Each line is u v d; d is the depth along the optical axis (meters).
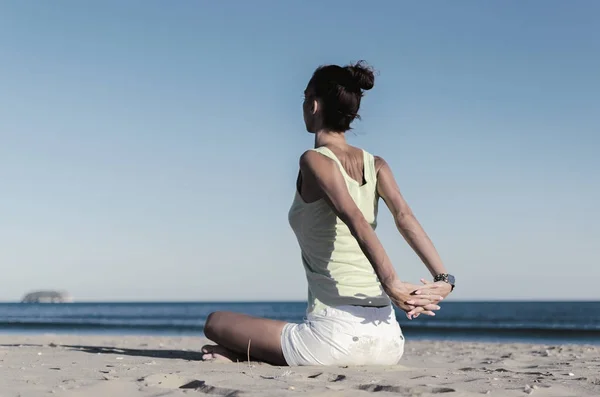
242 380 2.92
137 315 55.03
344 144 3.48
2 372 3.45
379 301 3.43
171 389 2.75
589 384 2.94
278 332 3.52
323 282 3.42
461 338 17.72
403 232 3.41
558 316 39.50
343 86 3.39
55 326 31.28
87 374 3.33
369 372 3.21
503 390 2.66
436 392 2.56
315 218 3.39
